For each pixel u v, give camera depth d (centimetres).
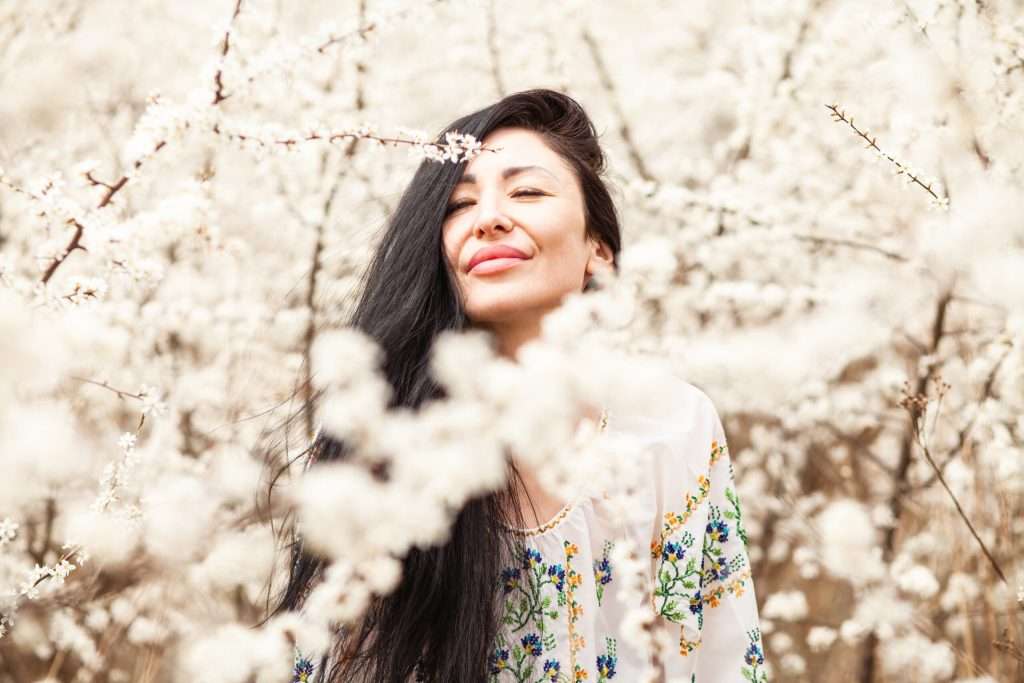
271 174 281
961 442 216
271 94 255
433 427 81
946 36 172
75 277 98
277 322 264
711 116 372
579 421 140
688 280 293
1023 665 175
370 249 227
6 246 227
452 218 145
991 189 147
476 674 127
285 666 97
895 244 252
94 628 207
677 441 146
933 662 210
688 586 141
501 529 134
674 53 381
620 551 112
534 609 132
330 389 152
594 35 335
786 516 277
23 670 218
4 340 64
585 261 151
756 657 146
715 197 266
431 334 141
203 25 325
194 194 107
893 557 236
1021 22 163
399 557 128
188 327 259
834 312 248
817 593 287
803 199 307
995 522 217
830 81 275
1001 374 198
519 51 326
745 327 302
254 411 246
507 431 80
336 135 106
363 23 108
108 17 297
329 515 78
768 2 296
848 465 289
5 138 226
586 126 162
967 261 148
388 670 129
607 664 136
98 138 283
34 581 116
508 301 136
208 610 216
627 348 154
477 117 151
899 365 274
